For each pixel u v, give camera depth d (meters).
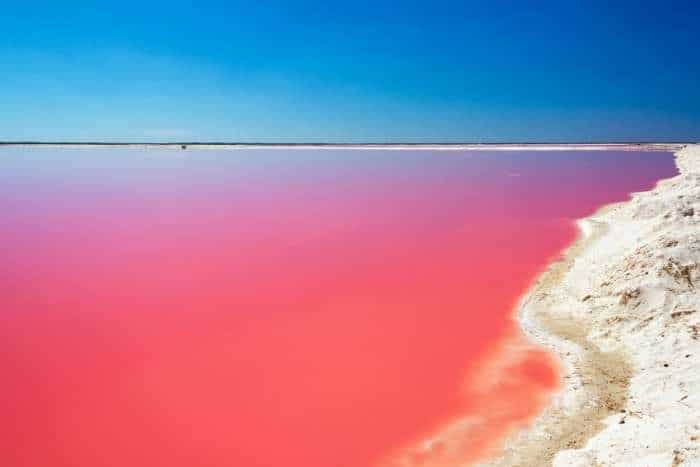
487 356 10.99
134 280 16.41
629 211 21.56
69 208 29.84
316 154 91.44
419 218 26.02
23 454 8.27
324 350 11.59
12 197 34.31
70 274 17.02
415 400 9.56
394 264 17.83
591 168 51.84
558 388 9.55
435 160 71.12
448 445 8.26
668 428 7.36
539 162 62.19
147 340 12.15
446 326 12.65
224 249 20.11
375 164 64.12
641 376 9.34
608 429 8.02
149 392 9.98
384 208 29.27
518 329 12.21
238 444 8.48
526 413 8.90
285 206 30.42
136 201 32.59
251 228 23.97
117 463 8.06
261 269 17.47
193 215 27.47
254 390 10.03
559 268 16.55
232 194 35.97
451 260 18.16
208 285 15.88
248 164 64.81
